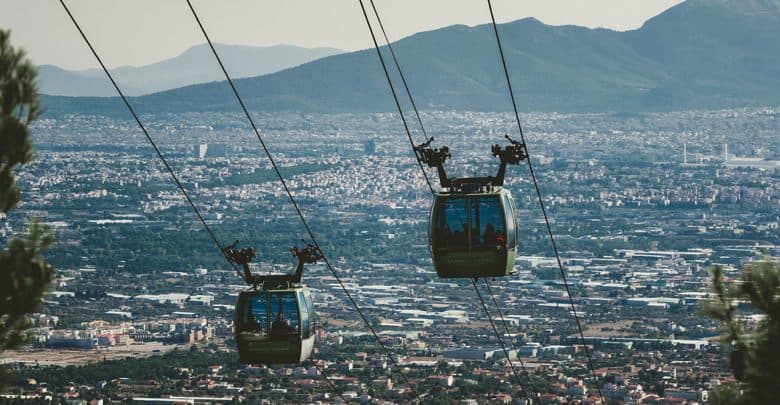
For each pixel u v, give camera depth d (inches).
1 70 1744.6
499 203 3267.7
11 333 1743.4
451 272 3299.7
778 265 1755.7
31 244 1765.5
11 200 1753.2
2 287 1727.4
